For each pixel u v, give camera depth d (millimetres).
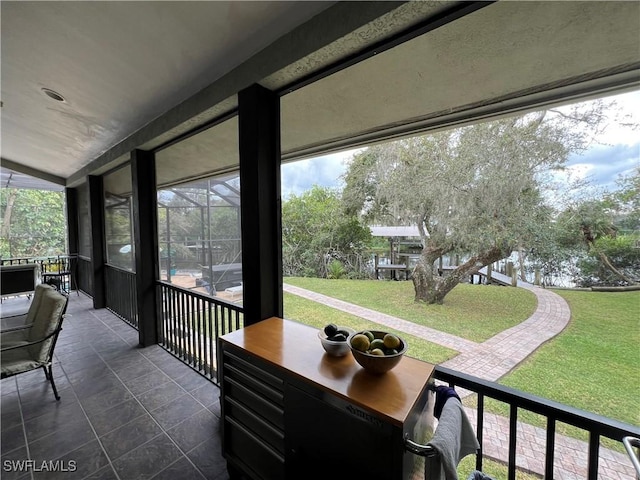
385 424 865
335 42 1251
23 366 2035
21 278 3607
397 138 2203
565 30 1146
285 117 2188
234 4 1332
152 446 1726
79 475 1515
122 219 4488
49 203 10234
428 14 1090
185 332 2814
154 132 2629
